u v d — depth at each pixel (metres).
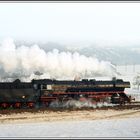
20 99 59.03
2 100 58.03
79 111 57.81
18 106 59.06
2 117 51.50
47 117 52.41
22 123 48.09
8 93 58.47
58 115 54.03
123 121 50.88
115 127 45.44
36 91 61.28
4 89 58.38
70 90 62.88
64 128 44.50
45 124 47.59
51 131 42.44
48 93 61.84
